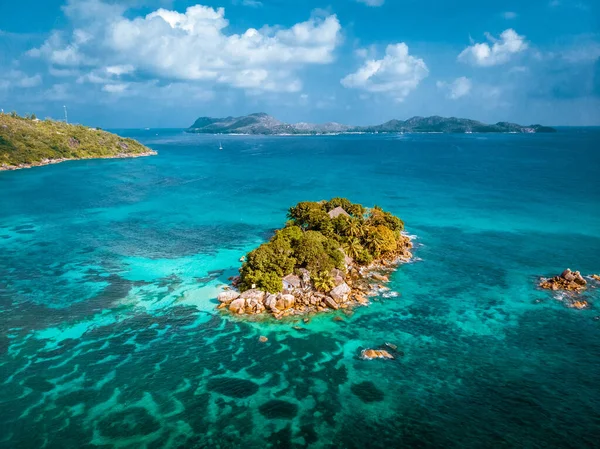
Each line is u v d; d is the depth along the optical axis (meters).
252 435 49.91
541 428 50.75
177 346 68.25
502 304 82.69
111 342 69.44
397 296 86.12
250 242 122.69
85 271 99.88
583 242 121.19
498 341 69.75
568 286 88.56
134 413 53.41
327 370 62.12
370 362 63.91
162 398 56.19
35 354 66.00
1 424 51.16
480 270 100.12
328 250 92.50
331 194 195.25
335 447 48.12
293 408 54.38
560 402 55.28
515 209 161.88
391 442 48.78
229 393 57.19
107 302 83.56
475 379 60.06
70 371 61.78
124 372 61.62
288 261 85.25
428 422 51.88
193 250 115.25
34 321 76.19
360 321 76.06
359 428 50.94
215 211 161.38
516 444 48.31
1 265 103.56
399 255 108.94
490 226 138.75
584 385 58.66
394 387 58.44
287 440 49.16
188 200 181.50
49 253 112.69
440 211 159.88
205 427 51.12
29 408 54.03
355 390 57.81
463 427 51.03
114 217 152.12
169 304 82.50
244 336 71.12
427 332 72.62
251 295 80.88
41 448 47.66
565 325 74.56
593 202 172.00
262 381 59.72
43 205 170.62
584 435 49.62
